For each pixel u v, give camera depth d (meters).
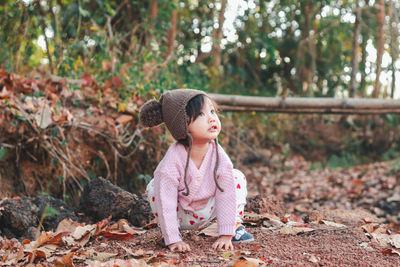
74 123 4.25
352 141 9.33
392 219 5.00
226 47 8.74
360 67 8.35
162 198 2.34
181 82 6.08
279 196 6.04
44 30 5.02
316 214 3.48
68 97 4.46
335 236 2.66
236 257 2.19
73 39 5.54
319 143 9.14
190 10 8.02
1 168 3.90
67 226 3.02
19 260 2.34
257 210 3.33
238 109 6.00
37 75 4.63
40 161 4.17
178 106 2.33
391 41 7.83
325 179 7.12
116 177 4.54
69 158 4.16
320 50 9.23
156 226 3.06
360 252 2.35
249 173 7.22
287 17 9.03
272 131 8.69
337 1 8.70
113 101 4.60
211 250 2.36
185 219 2.50
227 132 7.28
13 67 4.98
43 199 3.36
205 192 2.42
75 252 2.37
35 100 4.13
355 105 6.48
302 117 9.20
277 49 9.32
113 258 2.33
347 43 9.09
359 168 8.02
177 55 7.05
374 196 6.00
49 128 4.12
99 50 5.92
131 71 5.30
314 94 9.20
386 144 9.22
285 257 2.24
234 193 2.41
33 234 2.98
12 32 4.96
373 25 8.25
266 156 8.23
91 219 3.42
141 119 2.51
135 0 6.63
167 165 2.37
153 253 2.32
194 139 2.38
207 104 2.39
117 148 4.59
